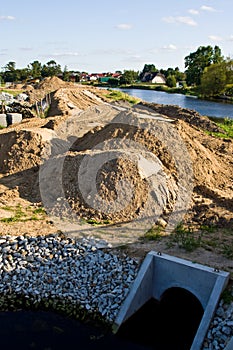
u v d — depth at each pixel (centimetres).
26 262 1233
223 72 7456
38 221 1466
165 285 1160
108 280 1160
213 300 1017
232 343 894
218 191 1695
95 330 1057
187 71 10288
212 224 1441
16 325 1064
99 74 15625
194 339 974
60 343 1007
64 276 1192
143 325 1092
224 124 4019
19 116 3188
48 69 11612
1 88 6675
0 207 1586
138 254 1228
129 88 11269
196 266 1101
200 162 1859
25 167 1984
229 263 1166
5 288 1179
